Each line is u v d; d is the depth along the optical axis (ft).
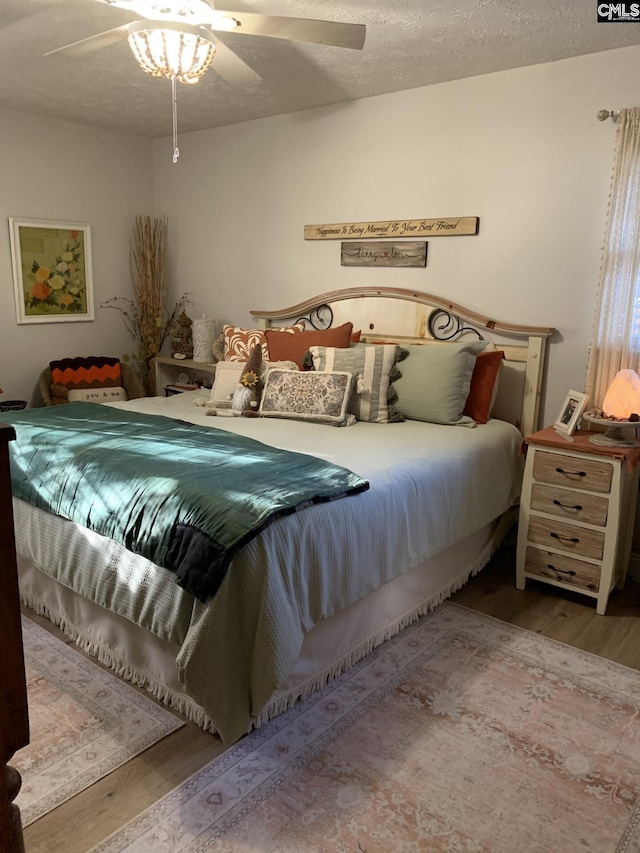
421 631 8.40
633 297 9.21
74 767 5.90
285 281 14.10
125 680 7.26
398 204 11.97
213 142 14.90
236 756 6.06
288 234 13.84
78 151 14.75
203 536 5.99
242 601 5.97
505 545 11.32
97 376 14.97
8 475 2.45
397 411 10.58
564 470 8.97
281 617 5.99
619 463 8.46
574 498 8.95
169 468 7.23
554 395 10.60
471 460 9.03
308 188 13.30
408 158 11.69
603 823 5.39
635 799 5.65
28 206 14.14
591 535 8.87
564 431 9.40
